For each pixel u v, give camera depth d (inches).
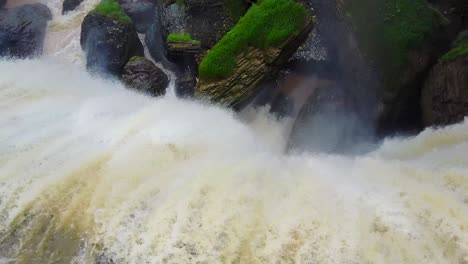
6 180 373.7
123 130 423.5
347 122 474.0
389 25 422.6
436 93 415.8
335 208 339.3
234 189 357.1
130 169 378.0
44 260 325.1
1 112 463.5
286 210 340.5
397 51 418.0
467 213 316.8
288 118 494.0
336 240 317.4
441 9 447.5
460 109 393.7
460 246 301.1
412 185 354.9
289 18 459.8
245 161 396.5
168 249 320.2
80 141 412.8
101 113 461.4
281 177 378.0
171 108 469.7
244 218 335.6
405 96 438.0
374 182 370.0
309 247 316.2
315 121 477.1
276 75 486.9
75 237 335.6
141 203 351.3
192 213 338.6
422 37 413.4
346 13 450.6
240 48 468.4
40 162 388.5
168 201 348.2
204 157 396.5
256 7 480.1
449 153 377.7
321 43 495.2
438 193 338.6
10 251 331.9
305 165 407.2
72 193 363.9
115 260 320.2
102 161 384.8
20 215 351.6
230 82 464.1
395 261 303.3
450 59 401.1
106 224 340.5
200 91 471.2
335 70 495.8
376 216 328.8
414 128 462.3
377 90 440.5
